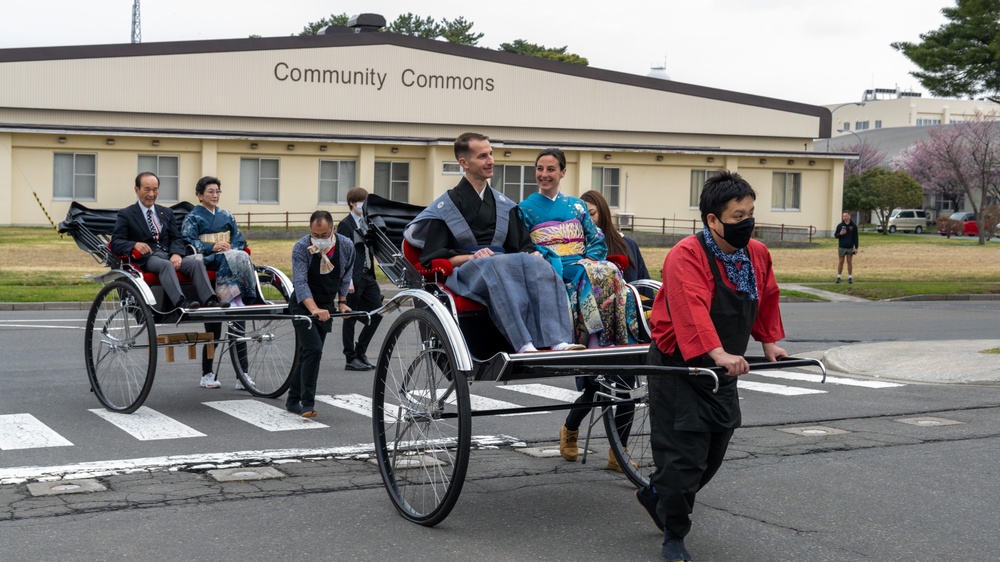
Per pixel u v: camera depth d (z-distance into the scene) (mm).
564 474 6723
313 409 8625
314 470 6730
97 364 9062
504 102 45125
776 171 46562
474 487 6344
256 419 8508
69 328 14695
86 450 7191
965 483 6535
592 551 5098
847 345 13953
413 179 41469
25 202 35938
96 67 38719
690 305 4547
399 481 6383
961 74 27141
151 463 6816
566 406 5676
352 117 42656
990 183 60188
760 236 45500
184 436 7750
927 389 10695
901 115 118562
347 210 40531
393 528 5445
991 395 10273
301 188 39781
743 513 5820
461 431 5211
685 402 4703
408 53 43344
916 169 71750
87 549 4992
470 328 5922
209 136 37406
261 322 10117
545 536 5344
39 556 4871
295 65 41594
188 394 9750
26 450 7160
